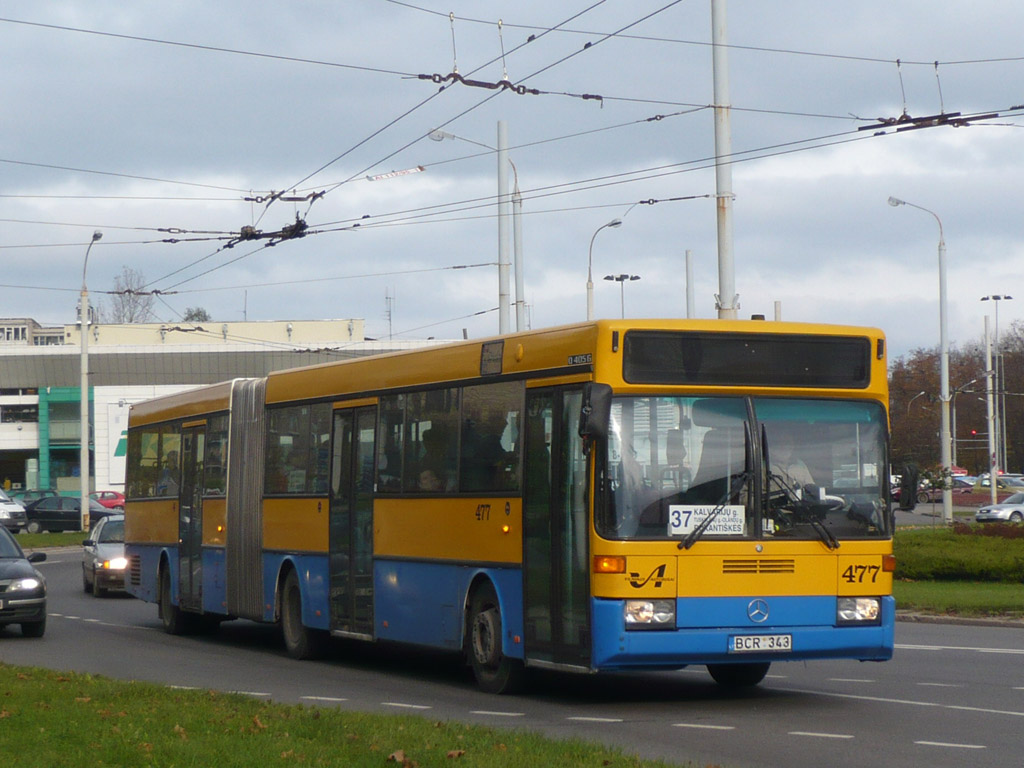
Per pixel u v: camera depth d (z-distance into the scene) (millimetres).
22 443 99188
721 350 13719
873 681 16109
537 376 14492
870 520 13914
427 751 10125
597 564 13172
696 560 13289
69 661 19531
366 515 17891
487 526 15211
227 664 19125
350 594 18219
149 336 103500
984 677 16297
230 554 22031
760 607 13422
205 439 23453
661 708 13914
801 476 13758
